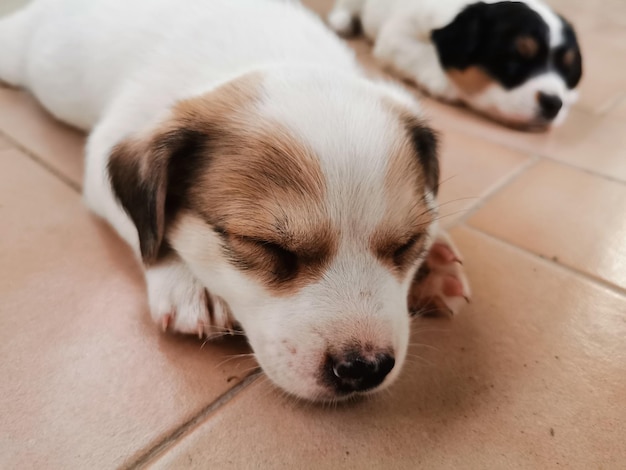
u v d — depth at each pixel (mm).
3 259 189
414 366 161
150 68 208
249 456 134
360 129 143
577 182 269
